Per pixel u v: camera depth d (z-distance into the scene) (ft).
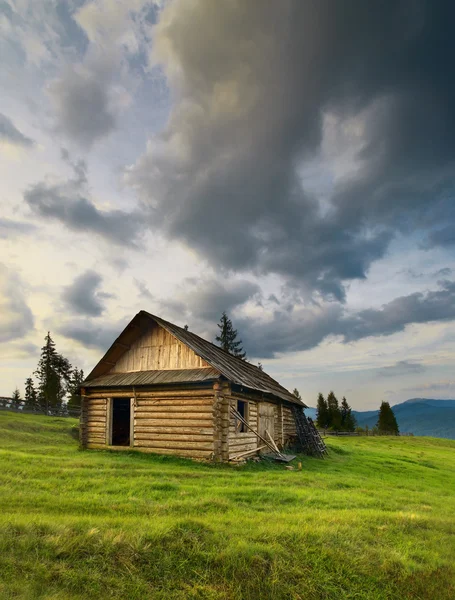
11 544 21.49
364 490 49.42
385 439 201.26
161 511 30.63
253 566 22.71
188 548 23.47
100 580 19.92
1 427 88.17
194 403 64.64
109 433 73.67
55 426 101.40
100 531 23.81
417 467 89.66
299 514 32.58
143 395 70.18
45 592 18.35
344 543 26.48
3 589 17.88
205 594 20.24
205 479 47.21
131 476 45.21
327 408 308.19
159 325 76.69
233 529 26.71
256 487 43.39
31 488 36.52
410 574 24.34
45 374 212.84
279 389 102.78
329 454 95.66
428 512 40.70
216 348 98.17
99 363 77.97
